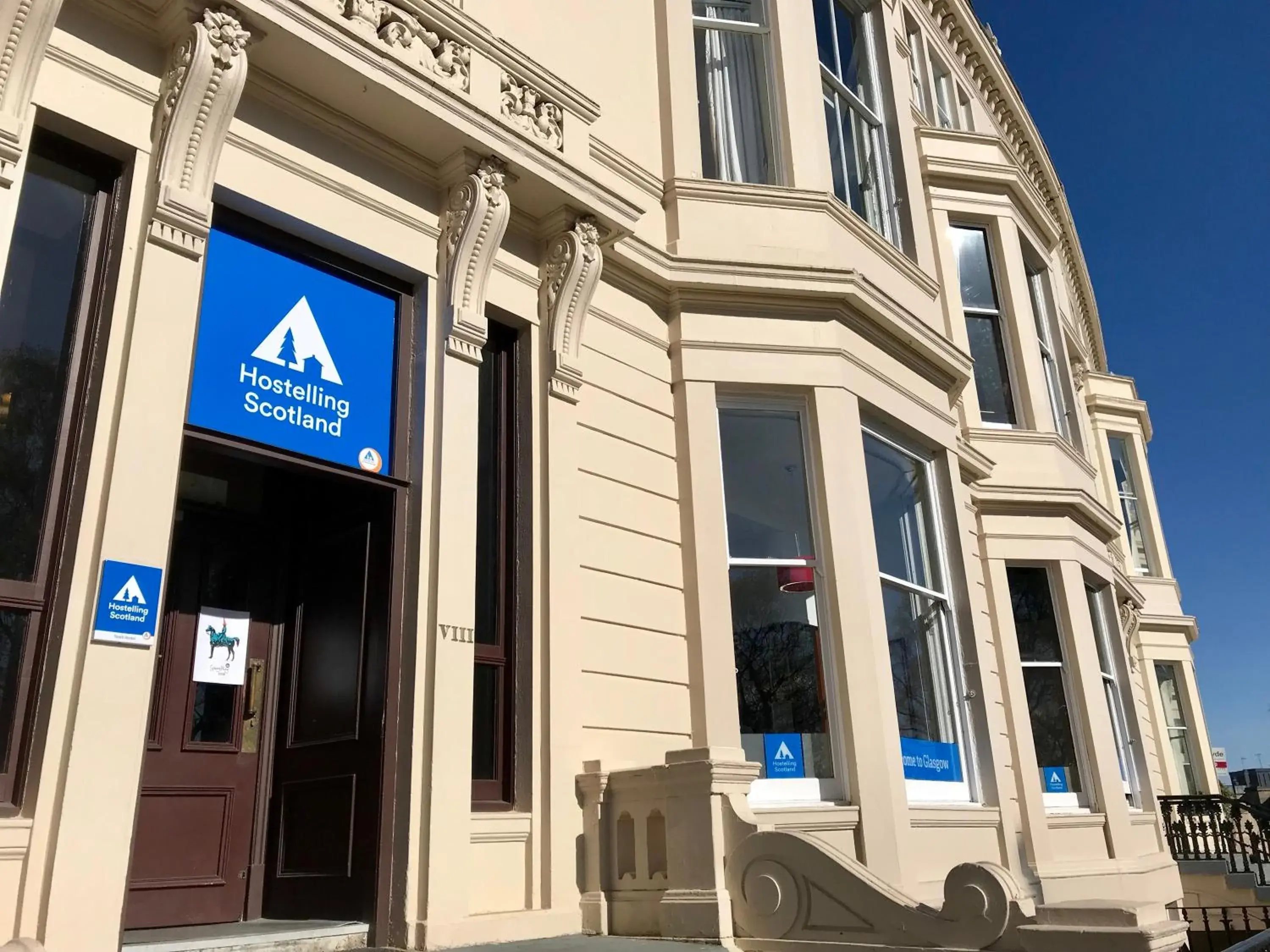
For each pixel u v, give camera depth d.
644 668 6.31
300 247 5.26
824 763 6.73
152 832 5.04
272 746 5.60
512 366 6.31
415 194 5.74
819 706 6.83
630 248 6.91
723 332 7.32
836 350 7.51
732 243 7.59
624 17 7.96
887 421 8.16
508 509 6.06
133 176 4.53
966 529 8.97
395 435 5.50
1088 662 10.55
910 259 9.25
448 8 5.79
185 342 4.48
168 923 4.98
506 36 6.86
